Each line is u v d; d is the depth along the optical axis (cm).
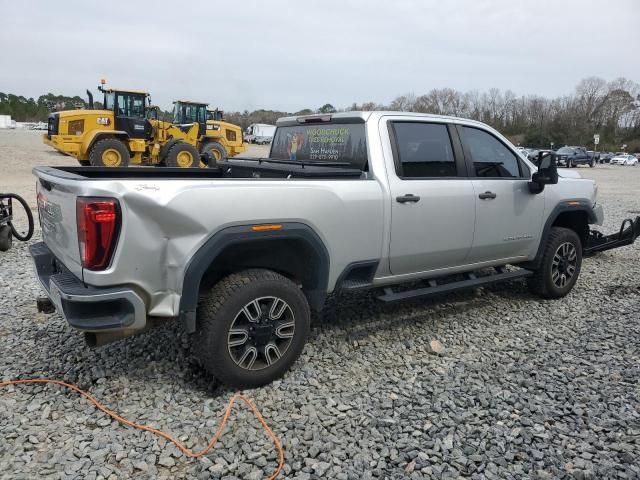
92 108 1909
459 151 480
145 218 311
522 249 539
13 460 284
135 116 1852
